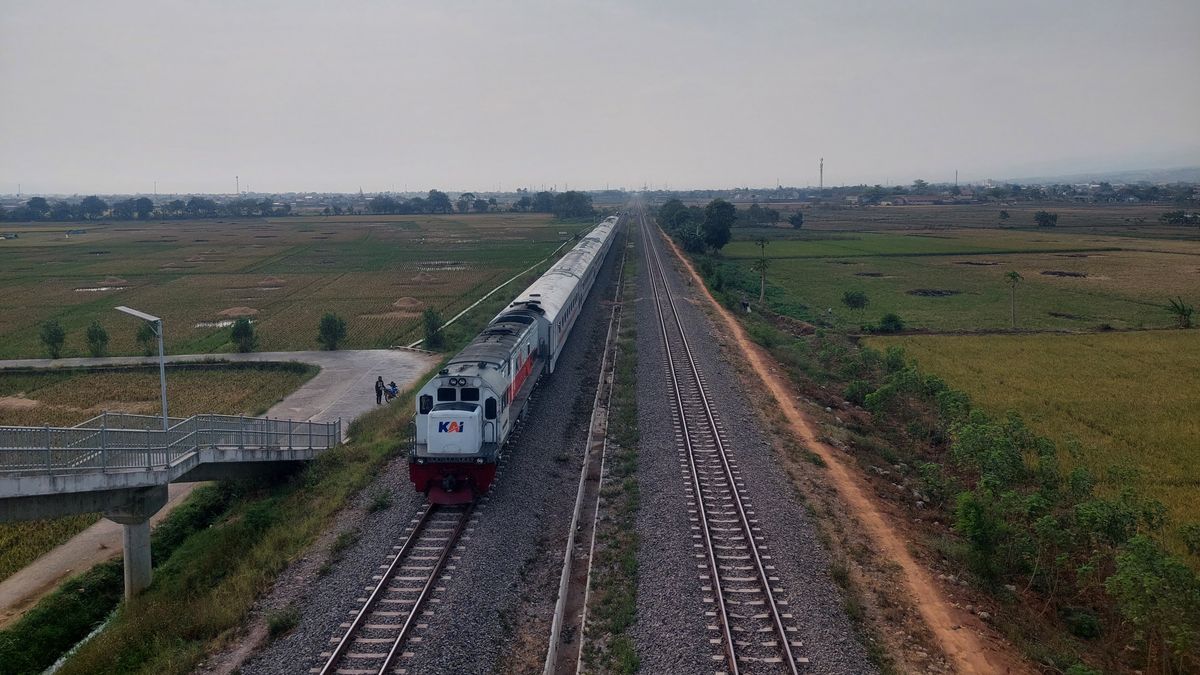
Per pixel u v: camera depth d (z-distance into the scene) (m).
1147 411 35.00
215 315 66.56
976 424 26.33
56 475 18.50
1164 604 15.02
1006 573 19.67
